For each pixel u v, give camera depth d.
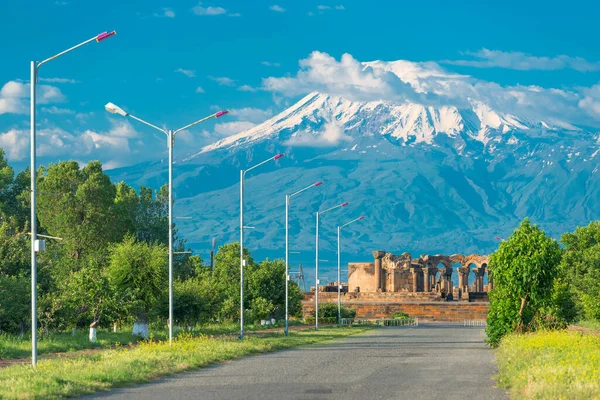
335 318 132.50
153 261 74.06
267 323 113.75
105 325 76.31
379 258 193.00
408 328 117.81
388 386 36.16
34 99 41.41
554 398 29.11
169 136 59.97
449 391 34.38
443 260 195.88
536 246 63.50
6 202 124.25
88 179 111.56
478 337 85.06
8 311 65.88
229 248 119.31
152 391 35.00
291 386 36.25
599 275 95.44
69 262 90.62
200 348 54.22
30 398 31.69
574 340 50.75
